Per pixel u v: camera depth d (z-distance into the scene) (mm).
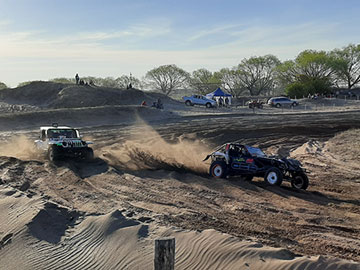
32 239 8195
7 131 34375
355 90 88125
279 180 13359
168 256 4793
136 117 45281
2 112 54000
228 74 101625
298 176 13453
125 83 110125
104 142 26719
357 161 19375
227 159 14578
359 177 15734
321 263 6102
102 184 13133
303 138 29469
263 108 60344
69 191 12180
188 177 14328
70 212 9570
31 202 10156
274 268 6066
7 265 7352
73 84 71438
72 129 19125
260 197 11750
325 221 9500
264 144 27062
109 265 6988
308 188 13688
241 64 99688
